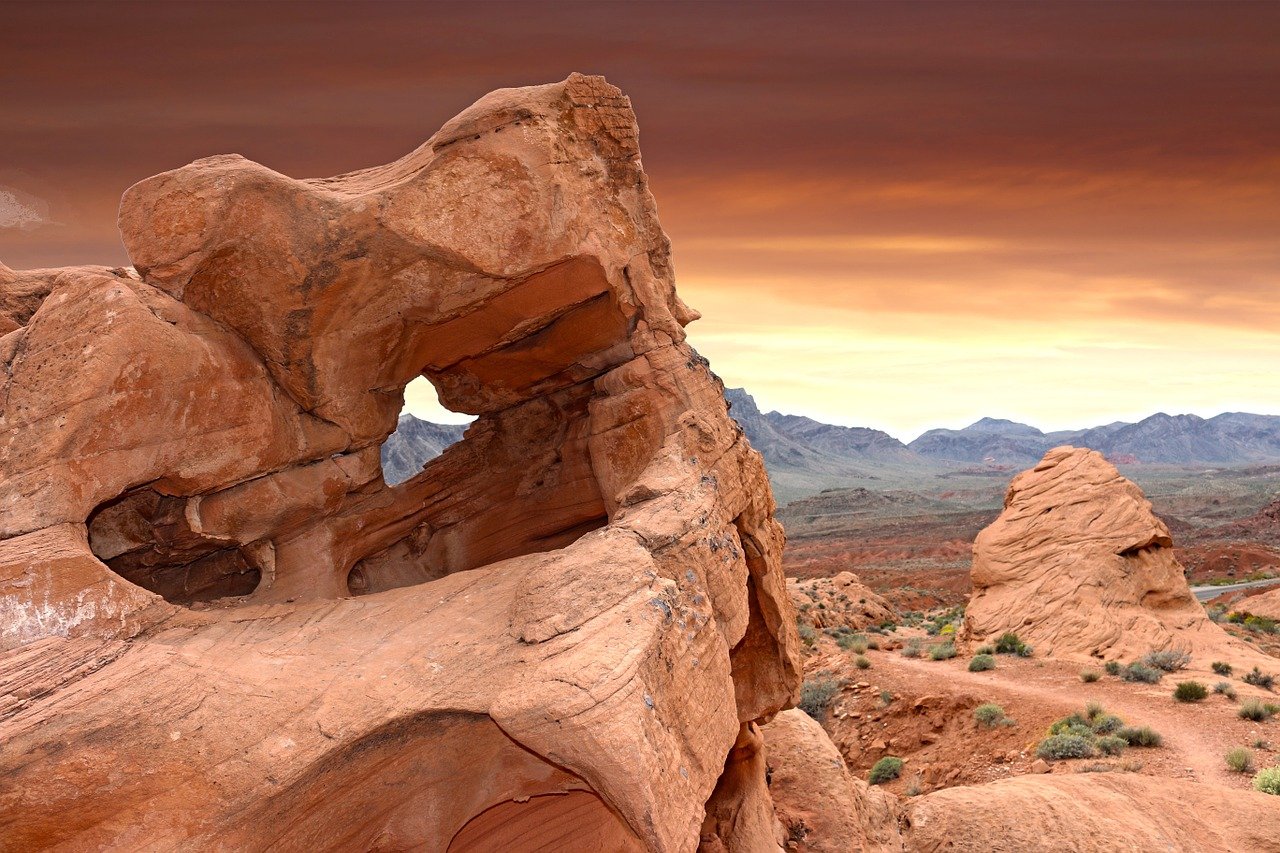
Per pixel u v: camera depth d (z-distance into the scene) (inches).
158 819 318.0
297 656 371.6
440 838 397.4
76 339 371.6
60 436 359.9
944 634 1756.9
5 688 319.9
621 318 493.4
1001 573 1526.8
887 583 3425.2
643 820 314.5
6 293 459.5
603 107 466.6
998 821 570.9
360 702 347.9
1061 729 888.9
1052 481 1642.5
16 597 339.9
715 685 396.8
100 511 393.7
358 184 451.8
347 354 453.1
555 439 568.1
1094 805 577.6
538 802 470.0
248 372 428.1
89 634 349.1
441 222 420.5
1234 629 1642.5
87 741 313.4
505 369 538.3
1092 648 1289.4
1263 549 3747.5
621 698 322.0
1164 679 1098.7
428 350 490.0
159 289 411.8
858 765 995.9
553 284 457.7
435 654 370.6
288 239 412.2
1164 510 7130.9
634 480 493.7
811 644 1485.0
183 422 399.5
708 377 524.7
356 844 378.6
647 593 366.3
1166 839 543.2
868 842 573.6
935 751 949.8
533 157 428.1
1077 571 1443.2
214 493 435.2
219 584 487.8
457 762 385.1
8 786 301.9
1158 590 1430.9
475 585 427.2
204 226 402.6
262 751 330.6
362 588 531.8
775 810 589.3
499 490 568.4
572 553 386.9
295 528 476.4
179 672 343.9
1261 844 541.3
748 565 534.6
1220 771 761.0
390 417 503.5
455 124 425.7
